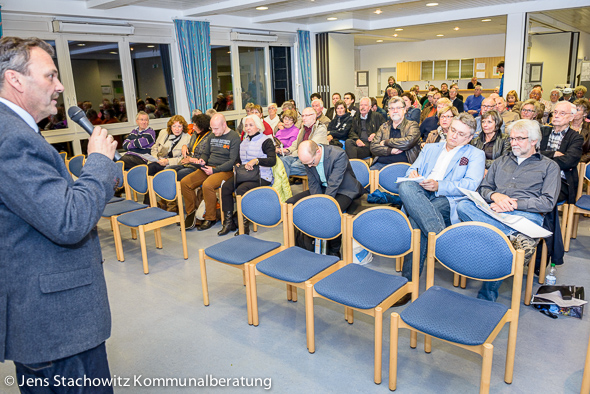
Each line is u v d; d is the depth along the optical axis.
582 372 2.00
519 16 6.91
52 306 1.17
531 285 2.60
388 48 14.19
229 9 6.08
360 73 13.18
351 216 2.37
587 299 2.64
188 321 2.61
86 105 6.01
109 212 3.61
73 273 1.20
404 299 2.61
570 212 3.26
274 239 3.97
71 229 1.09
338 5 6.46
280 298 2.86
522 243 2.44
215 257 2.59
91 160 1.20
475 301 1.90
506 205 2.56
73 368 1.26
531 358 2.12
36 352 1.17
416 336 2.22
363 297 1.96
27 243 1.12
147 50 6.60
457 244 1.98
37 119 1.23
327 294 2.05
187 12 6.51
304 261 2.39
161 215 3.45
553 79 9.38
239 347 2.32
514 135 2.64
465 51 12.74
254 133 4.03
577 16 7.77
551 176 2.58
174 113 7.16
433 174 2.97
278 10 7.02
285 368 2.12
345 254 2.42
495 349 2.20
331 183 3.01
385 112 7.27
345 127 5.44
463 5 6.94
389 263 3.30
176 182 3.49
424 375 2.02
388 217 2.20
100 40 5.94
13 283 1.12
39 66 1.14
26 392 1.31
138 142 5.16
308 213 2.52
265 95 8.60
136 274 3.33
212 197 4.27
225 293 2.96
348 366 2.12
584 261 3.18
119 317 2.68
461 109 8.16
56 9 5.31
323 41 8.81
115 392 1.98
